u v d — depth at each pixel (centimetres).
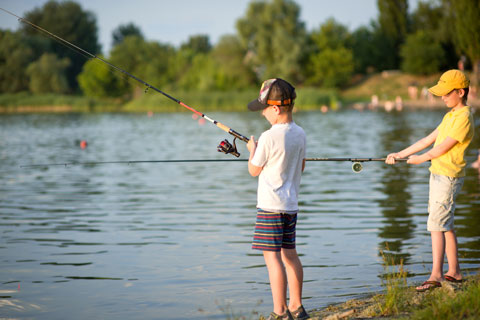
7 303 528
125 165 1706
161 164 1727
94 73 8406
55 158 1948
